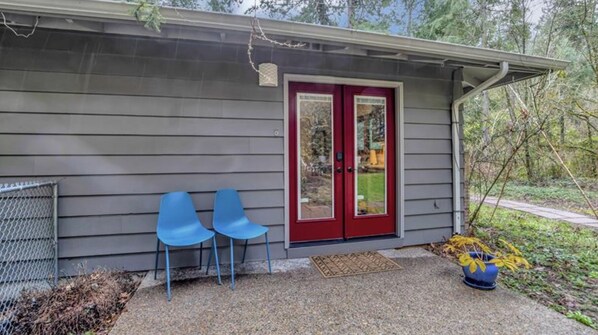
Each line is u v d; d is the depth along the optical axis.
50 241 2.46
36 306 1.94
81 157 2.57
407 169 3.50
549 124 4.82
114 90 2.62
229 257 2.93
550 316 1.97
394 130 3.54
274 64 2.84
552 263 2.96
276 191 3.05
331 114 3.34
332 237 3.35
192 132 2.80
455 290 2.34
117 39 2.62
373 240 3.36
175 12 2.12
